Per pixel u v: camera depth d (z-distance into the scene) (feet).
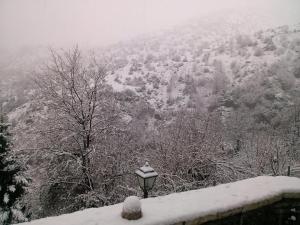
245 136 78.33
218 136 50.31
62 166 39.70
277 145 59.77
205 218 11.18
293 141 75.66
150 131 57.16
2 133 38.45
